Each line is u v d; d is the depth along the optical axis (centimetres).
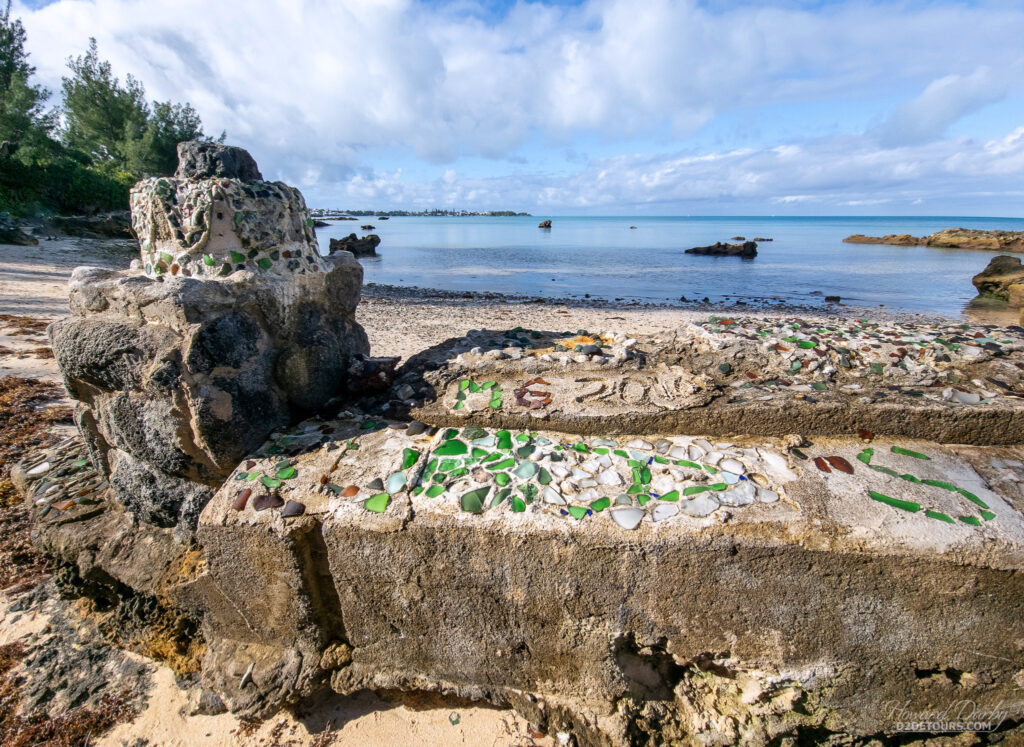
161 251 244
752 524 189
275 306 249
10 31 2308
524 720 233
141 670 257
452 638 219
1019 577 179
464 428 254
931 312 1548
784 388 258
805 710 208
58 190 2152
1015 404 236
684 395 254
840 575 185
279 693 229
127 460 259
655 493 206
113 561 261
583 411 250
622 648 214
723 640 201
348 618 223
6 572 307
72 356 235
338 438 250
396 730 233
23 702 241
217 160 255
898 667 197
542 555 195
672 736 220
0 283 1101
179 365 216
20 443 430
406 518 200
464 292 1756
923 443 236
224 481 242
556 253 3638
